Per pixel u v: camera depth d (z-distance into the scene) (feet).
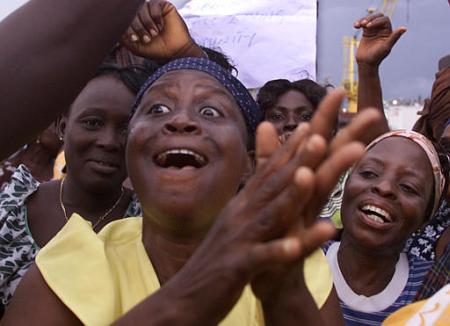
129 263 4.56
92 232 4.48
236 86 4.90
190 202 4.18
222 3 9.64
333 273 7.36
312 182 2.62
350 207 7.23
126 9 3.59
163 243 4.50
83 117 6.88
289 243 2.58
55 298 4.21
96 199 7.11
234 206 2.88
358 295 7.20
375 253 7.11
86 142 6.85
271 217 2.73
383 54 8.71
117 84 6.93
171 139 4.27
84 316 4.05
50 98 3.44
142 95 4.91
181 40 5.53
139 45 5.56
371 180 7.17
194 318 2.88
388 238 7.04
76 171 6.97
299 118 9.95
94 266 4.29
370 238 7.01
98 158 6.85
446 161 7.94
